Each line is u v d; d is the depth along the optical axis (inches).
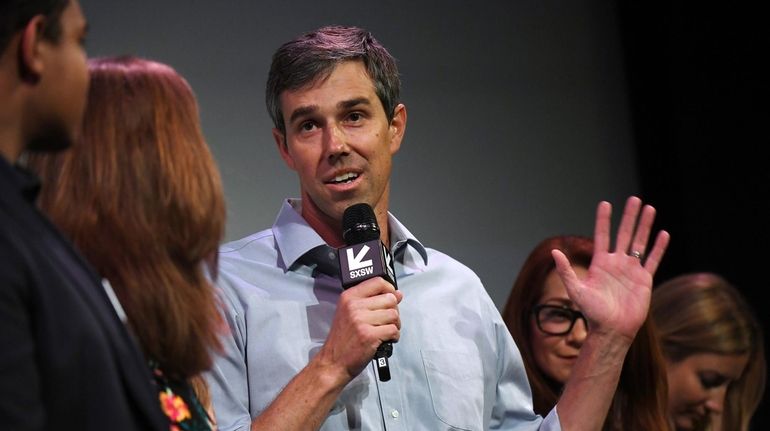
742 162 307.1
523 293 190.7
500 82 288.2
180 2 253.0
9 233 75.2
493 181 282.4
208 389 120.5
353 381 140.7
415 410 141.8
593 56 301.6
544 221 286.7
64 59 83.0
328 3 267.9
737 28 309.1
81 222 97.9
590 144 296.8
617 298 153.8
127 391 81.7
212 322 103.3
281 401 126.4
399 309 148.6
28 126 82.4
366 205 139.6
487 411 150.6
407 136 275.3
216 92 252.8
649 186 302.2
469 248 276.5
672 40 306.0
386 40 275.7
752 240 305.7
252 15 259.0
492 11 290.2
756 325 213.2
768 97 306.3
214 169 103.3
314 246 146.4
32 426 71.7
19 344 72.6
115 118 100.2
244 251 149.9
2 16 79.0
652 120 304.2
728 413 212.2
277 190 253.8
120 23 246.8
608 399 151.1
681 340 209.5
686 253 304.5
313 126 142.5
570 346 184.9
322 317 143.7
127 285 97.3
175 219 99.3
